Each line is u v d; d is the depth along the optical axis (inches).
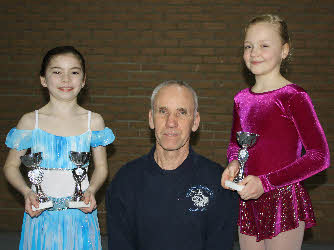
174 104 80.0
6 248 171.8
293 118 93.4
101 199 190.4
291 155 94.5
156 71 190.9
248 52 97.8
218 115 190.4
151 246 81.0
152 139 191.6
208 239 82.2
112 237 82.8
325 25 185.6
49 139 104.3
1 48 191.8
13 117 192.9
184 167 82.2
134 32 190.4
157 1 189.5
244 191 86.3
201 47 189.5
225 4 187.9
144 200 81.4
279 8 186.4
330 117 186.4
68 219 102.2
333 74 185.9
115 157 192.1
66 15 190.5
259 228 94.6
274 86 97.4
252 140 91.4
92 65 191.2
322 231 187.6
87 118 108.7
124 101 191.6
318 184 187.2
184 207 80.6
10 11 190.9
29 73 192.1
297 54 186.4
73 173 99.2
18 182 104.2
